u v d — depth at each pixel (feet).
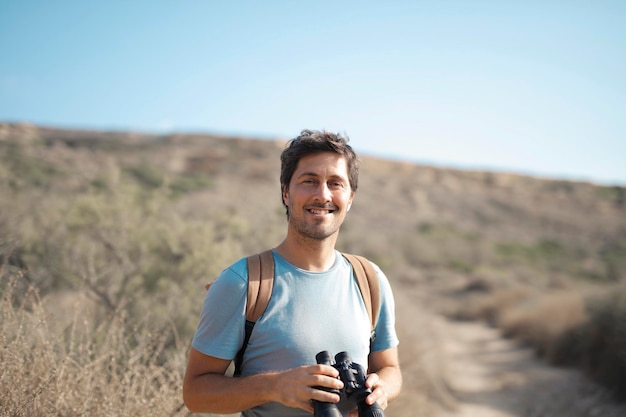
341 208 6.24
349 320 6.07
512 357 36.09
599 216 207.21
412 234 121.90
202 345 5.81
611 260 115.44
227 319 5.79
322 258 6.23
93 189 22.35
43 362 9.26
